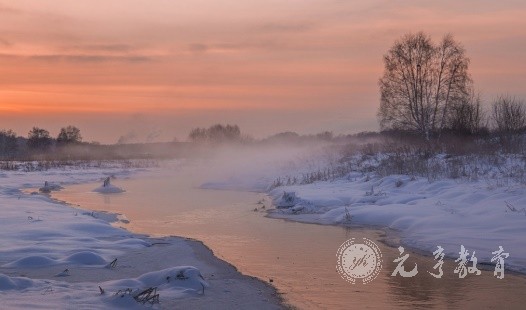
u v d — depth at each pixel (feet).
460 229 50.34
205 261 42.83
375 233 55.98
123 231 55.52
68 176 162.81
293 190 90.68
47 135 359.25
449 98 131.23
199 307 30.12
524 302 32.63
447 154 95.45
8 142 345.92
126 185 136.36
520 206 53.88
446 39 132.16
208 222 66.44
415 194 71.15
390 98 136.26
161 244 49.67
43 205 75.31
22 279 32.12
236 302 31.78
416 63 133.28
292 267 41.65
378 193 74.95
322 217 67.36
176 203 89.20
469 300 33.06
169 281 33.94
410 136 135.95
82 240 48.52
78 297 29.32
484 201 59.26
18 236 48.55
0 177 145.89
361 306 31.83
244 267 41.57
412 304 32.32
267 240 53.36
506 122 123.03
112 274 37.01
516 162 79.41
